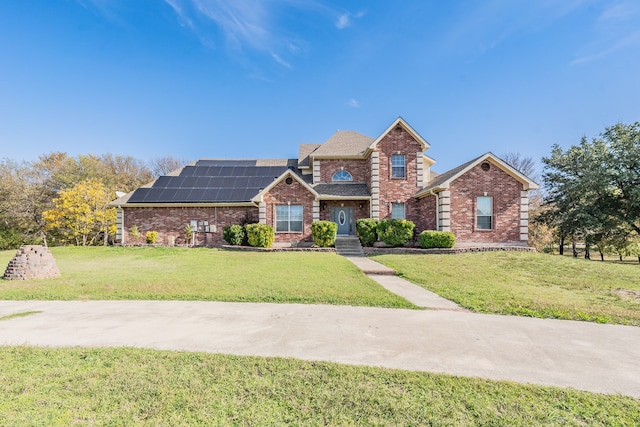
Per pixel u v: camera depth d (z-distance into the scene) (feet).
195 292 28.40
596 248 80.89
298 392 11.59
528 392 11.72
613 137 69.87
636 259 101.19
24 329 18.89
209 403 10.85
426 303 25.76
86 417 10.01
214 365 13.80
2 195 95.91
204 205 70.38
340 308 23.90
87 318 21.24
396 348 16.06
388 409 10.57
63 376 12.70
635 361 14.74
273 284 31.40
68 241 103.55
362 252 57.93
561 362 14.52
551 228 89.25
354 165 75.20
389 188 67.00
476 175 57.47
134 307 24.06
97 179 107.76
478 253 51.70
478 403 10.99
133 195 72.69
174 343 16.69
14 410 10.34
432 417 10.15
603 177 66.39
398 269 41.52
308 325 19.79
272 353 15.33
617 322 20.74
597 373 13.46
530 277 36.65
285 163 92.68
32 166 109.91
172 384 12.12
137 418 9.98
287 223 64.95
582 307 24.02
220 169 84.48
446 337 17.71
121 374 12.90
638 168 66.44
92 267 42.80
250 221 71.20
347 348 16.02
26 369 13.30
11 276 34.06
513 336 17.95
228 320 20.81
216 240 70.95
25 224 97.50
